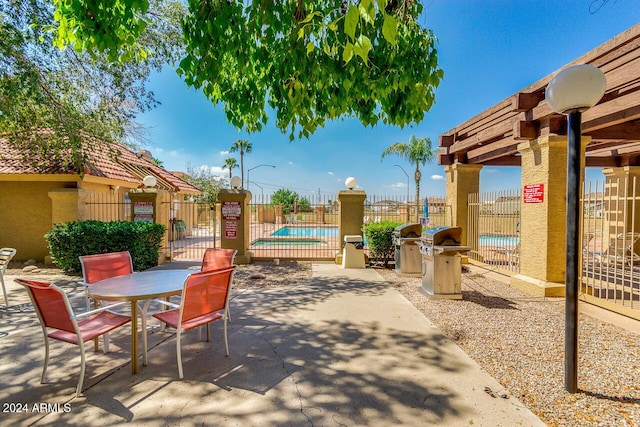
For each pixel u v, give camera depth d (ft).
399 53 11.43
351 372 10.95
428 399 9.42
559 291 19.88
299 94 10.43
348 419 8.56
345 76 10.34
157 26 25.95
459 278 19.57
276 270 29.07
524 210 21.99
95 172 33.17
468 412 8.84
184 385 10.16
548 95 10.05
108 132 27.12
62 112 24.75
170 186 51.21
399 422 8.44
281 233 68.69
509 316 16.47
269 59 10.88
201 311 11.37
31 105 23.99
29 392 9.75
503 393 9.70
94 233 25.99
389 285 23.35
